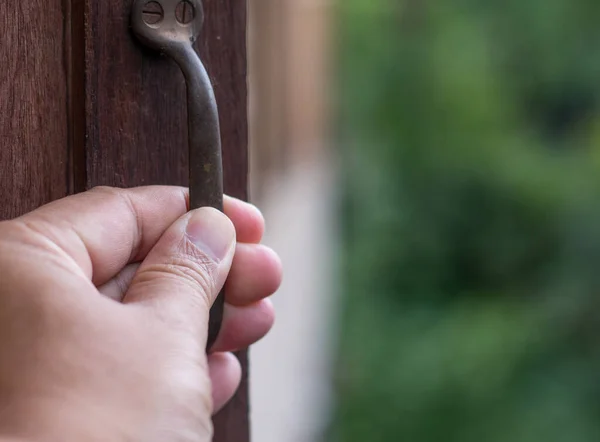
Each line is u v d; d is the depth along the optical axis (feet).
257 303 2.47
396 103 20.85
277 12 10.29
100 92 2.05
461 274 19.17
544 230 18.44
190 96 1.99
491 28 21.13
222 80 2.30
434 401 14.47
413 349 15.37
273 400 8.42
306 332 11.81
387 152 20.27
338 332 16.30
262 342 7.96
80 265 1.80
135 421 1.58
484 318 16.14
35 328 1.61
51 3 2.01
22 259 1.68
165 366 1.66
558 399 14.49
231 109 2.33
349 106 21.12
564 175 18.62
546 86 20.66
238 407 2.60
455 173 19.42
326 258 16.70
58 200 1.91
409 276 19.02
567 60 20.54
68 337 1.61
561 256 17.33
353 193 19.60
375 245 18.97
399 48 21.27
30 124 2.01
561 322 15.60
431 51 20.88
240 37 2.31
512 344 15.23
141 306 1.74
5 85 1.98
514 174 18.92
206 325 1.83
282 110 11.24
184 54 2.01
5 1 1.96
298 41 14.05
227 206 2.27
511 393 14.66
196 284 1.85
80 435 1.51
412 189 19.74
